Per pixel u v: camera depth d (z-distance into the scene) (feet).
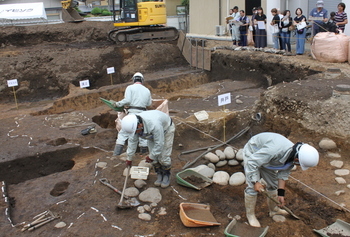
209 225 13.60
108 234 13.30
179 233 13.33
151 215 14.53
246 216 14.37
